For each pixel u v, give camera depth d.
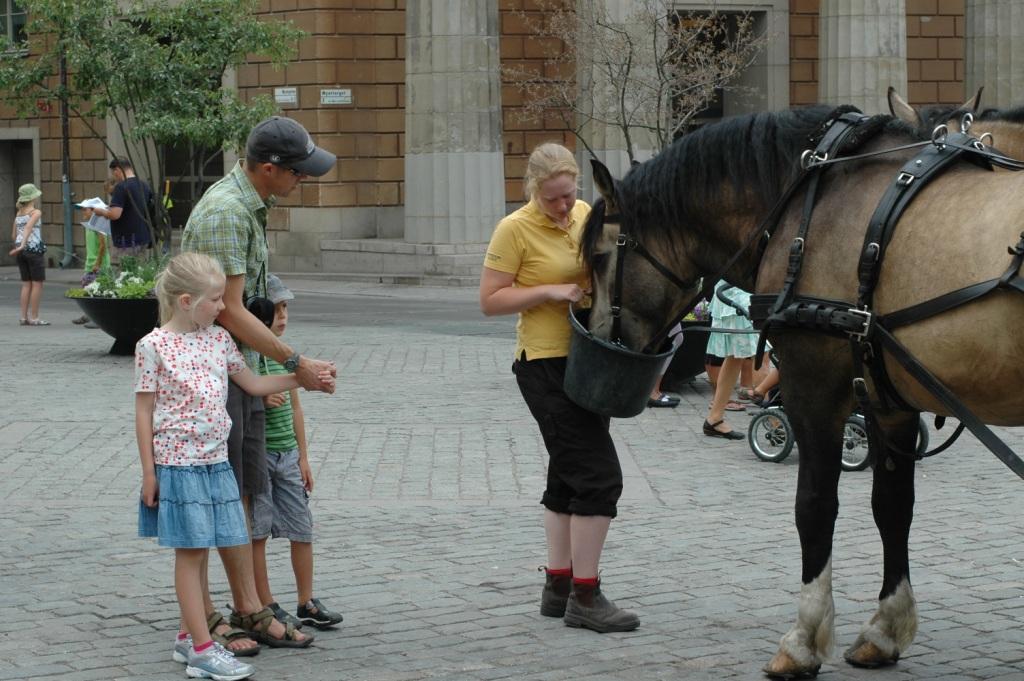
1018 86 31.42
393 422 13.04
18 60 23.64
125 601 7.54
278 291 7.11
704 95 25.73
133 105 22.52
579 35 26.88
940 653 6.64
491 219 29.80
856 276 5.85
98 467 11.09
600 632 7.00
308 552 7.14
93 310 17.86
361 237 32.19
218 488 6.42
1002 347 5.32
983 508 9.70
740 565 8.23
